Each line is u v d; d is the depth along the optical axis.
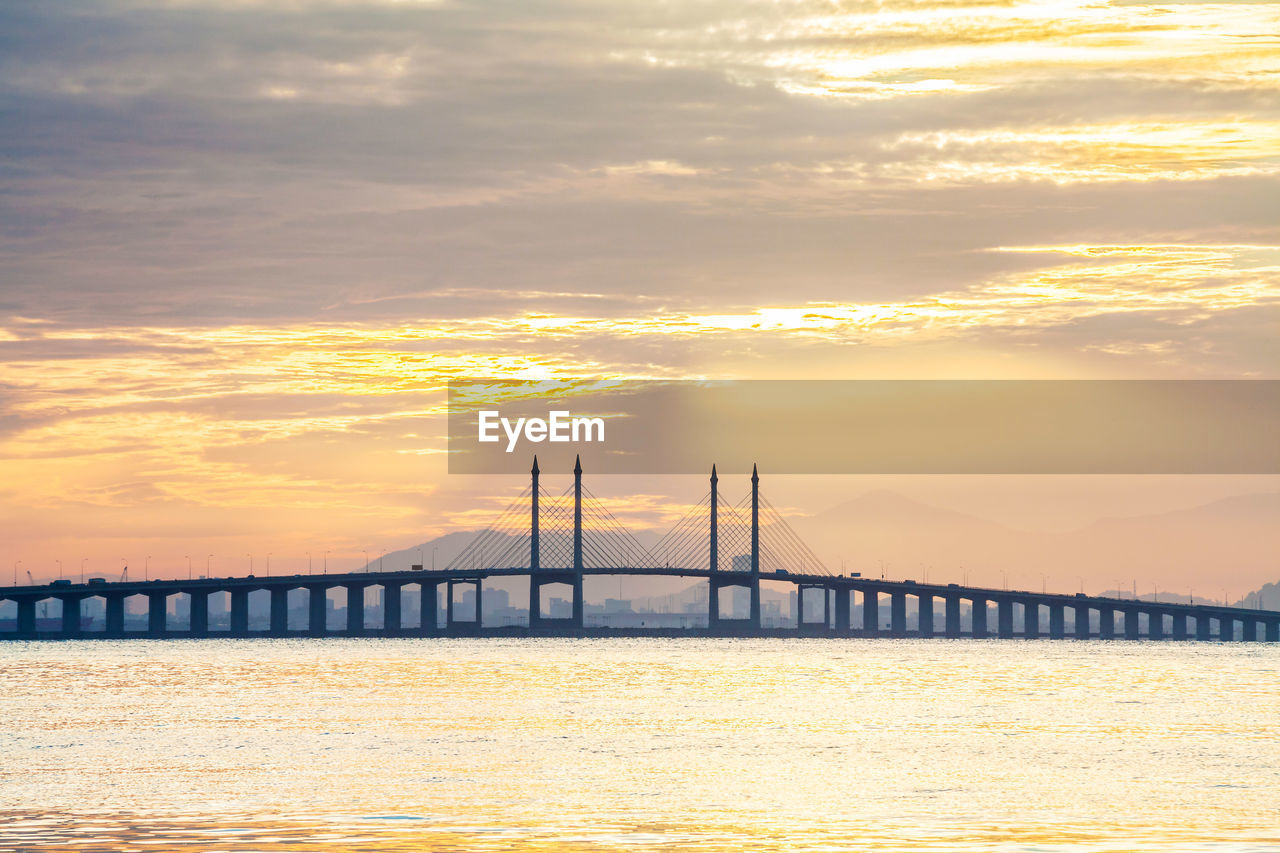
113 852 57.56
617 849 58.47
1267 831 63.06
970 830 63.00
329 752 90.94
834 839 60.72
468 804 69.69
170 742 96.75
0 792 73.31
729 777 79.75
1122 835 62.00
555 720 113.56
